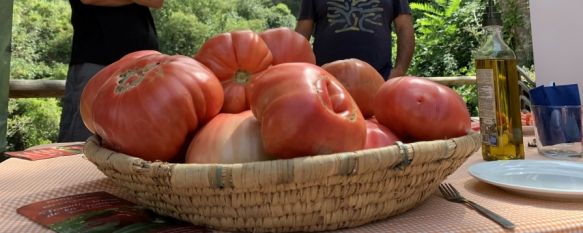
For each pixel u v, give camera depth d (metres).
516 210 0.51
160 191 0.45
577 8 1.27
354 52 2.05
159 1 1.76
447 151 0.46
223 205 0.42
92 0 1.65
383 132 0.52
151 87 0.47
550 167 0.65
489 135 0.76
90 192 0.64
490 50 0.76
